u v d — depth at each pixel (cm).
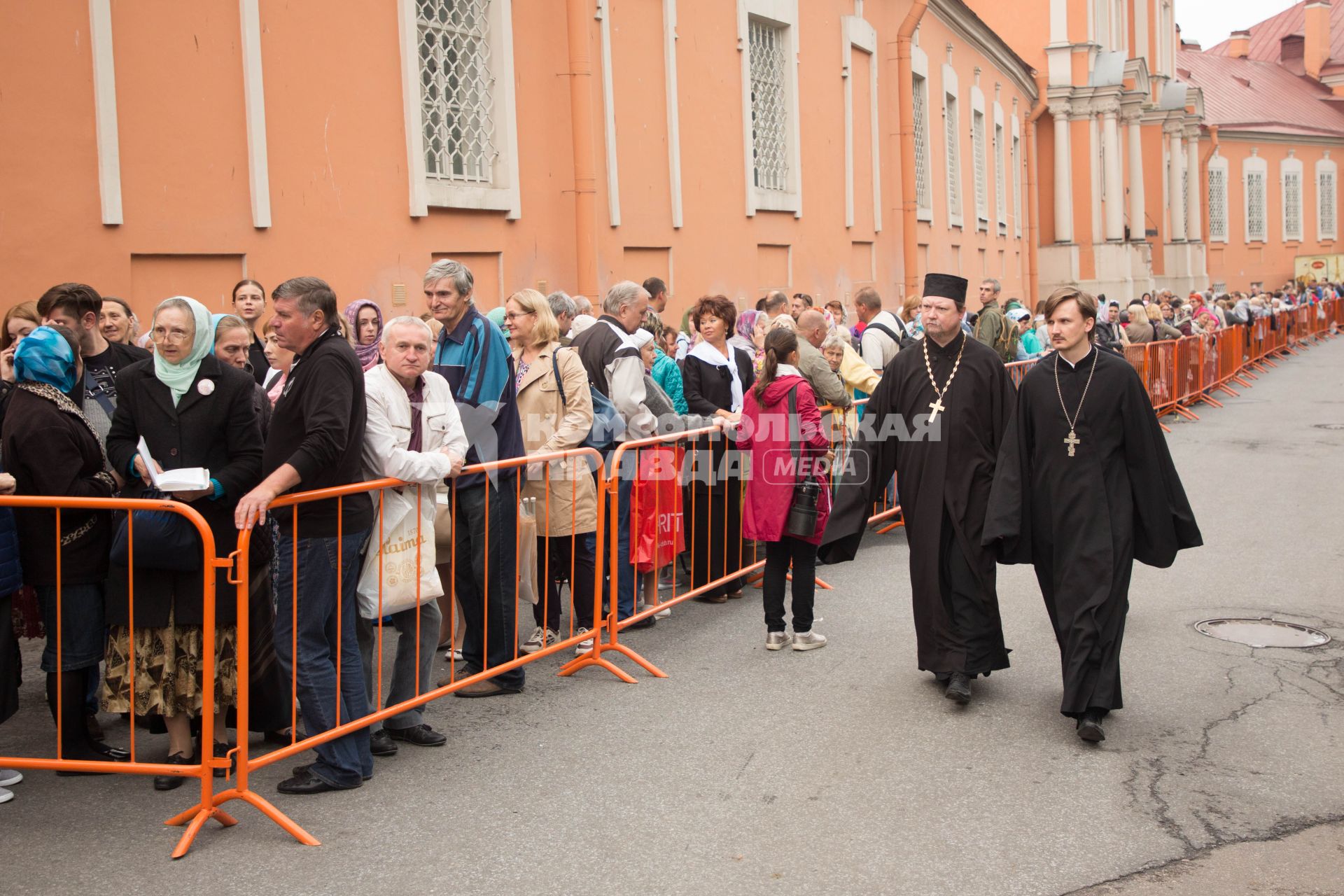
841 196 1758
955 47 2441
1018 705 545
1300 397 2006
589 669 607
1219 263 5325
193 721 484
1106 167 3581
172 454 450
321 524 439
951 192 2450
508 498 552
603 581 621
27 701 564
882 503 952
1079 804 433
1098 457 511
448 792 450
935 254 2270
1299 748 485
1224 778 455
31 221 655
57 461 449
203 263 759
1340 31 6378
